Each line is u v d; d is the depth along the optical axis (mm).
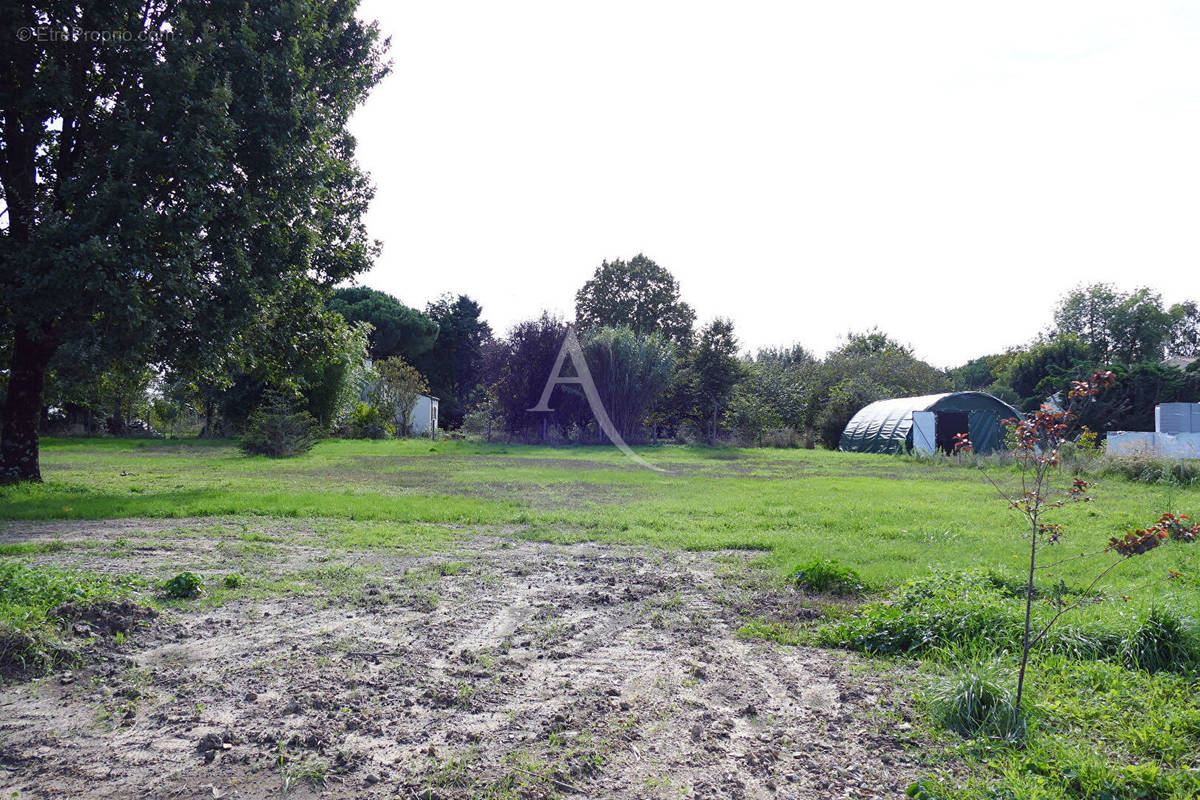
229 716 3615
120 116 11273
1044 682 3920
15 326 12578
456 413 55312
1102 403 28391
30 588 5180
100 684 4012
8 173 12203
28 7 11336
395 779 3010
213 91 11094
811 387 35750
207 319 11648
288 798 2863
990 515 10180
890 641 4695
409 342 52625
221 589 6090
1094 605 5172
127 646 4625
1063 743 3238
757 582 6469
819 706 3812
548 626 5176
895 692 3967
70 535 8562
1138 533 3391
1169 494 12617
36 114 11805
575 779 3025
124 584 5984
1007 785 2885
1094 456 17750
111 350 10883
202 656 4480
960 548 7684
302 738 3344
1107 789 2846
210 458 21562
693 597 6016
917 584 5523
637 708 3766
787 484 14930
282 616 5355
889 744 3355
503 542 8414
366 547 8055
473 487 14125
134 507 10469
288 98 12555
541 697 3898
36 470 13633
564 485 14609
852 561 7164
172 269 11000
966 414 26297
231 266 11789
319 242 14430
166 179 11242
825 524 9617
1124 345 46750
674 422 31469
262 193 12383
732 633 5070
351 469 18234
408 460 21375
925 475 17672
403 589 6172
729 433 31016
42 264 10469
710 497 12562
